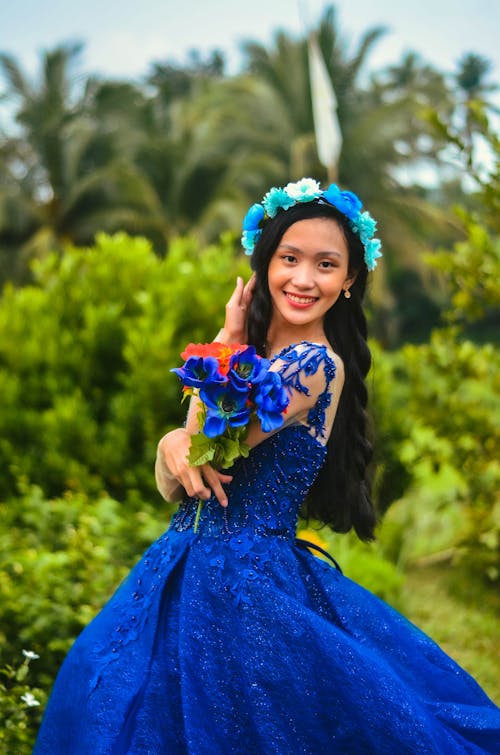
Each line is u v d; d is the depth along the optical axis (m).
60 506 5.01
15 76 24.81
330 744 2.37
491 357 6.14
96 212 23.89
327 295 2.77
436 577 6.79
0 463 5.83
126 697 2.42
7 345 6.12
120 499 5.84
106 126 25.55
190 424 2.67
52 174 24.50
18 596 3.91
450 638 5.57
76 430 5.73
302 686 2.41
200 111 26.08
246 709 2.41
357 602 2.70
